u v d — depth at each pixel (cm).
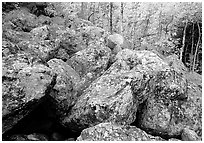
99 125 612
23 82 618
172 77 802
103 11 1589
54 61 816
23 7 1080
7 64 632
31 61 681
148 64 796
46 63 728
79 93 783
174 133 760
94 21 1546
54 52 918
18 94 599
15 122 625
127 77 725
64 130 767
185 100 818
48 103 729
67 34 1027
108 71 795
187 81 905
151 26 1563
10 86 598
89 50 903
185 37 1426
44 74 653
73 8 1383
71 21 1152
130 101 692
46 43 916
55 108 731
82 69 868
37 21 1048
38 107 727
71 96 754
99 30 1102
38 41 898
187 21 1431
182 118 785
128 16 1598
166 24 1536
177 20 1498
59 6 1291
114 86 716
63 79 749
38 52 832
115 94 695
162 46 1444
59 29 1041
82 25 1136
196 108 812
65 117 739
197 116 797
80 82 808
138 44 1484
